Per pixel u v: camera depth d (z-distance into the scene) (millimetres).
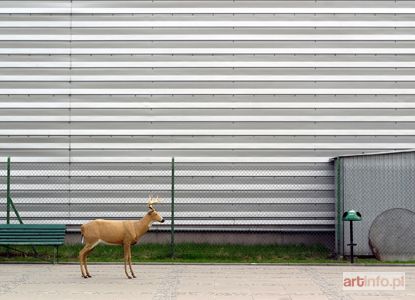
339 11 16688
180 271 13453
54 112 16688
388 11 16703
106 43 16719
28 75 16688
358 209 15336
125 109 16672
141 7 16703
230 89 16656
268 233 16594
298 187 16547
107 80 16688
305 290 11195
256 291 11078
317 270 13703
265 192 16594
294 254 15719
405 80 16656
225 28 16672
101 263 14453
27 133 16641
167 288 11336
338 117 16641
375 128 16625
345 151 16609
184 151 16641
